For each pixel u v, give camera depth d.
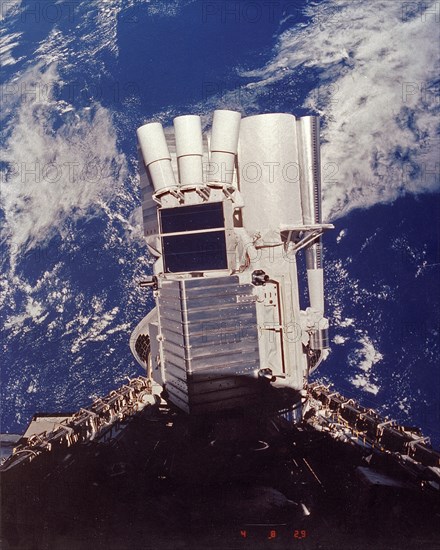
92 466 16.28
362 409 19.67
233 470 16.33
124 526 13.47
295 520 13.70
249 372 18.47
